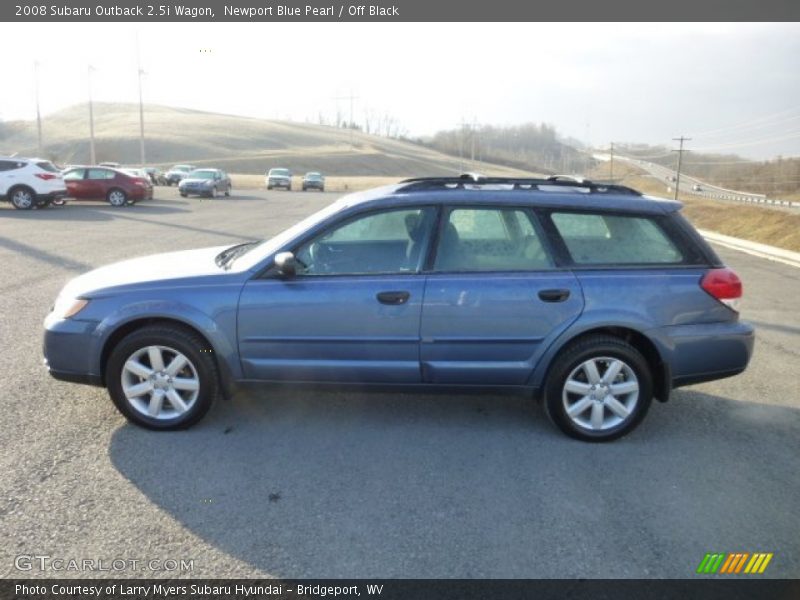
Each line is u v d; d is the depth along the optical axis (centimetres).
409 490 339
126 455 370
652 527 310
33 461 357
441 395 454
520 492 340
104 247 1243
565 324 391
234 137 12369
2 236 1355
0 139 11969
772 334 698
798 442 412
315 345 395
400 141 18012
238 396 466
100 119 14012
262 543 290
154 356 398
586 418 405
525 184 432
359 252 404
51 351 404
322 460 371
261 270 398
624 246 407
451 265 397
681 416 452
